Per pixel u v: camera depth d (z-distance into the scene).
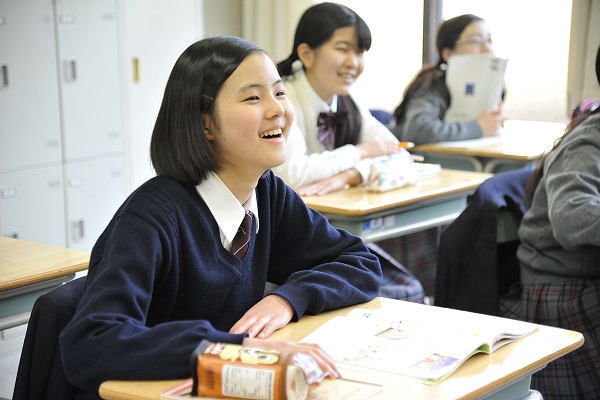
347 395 1.25
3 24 3.73
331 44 3.19
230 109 1.55
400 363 1.38
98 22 4.12
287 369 1.19
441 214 3.17
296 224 1.83
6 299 2.00
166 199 1.56
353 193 3.04
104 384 1.32
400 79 5.41
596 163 2.44
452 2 5.20
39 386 1.50
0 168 3.80
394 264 3.10
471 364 1.41
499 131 4.44
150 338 1.34
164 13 4.46
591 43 4.41
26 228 3.93
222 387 1.21
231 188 1.64
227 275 1.63
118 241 1.49
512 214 2.75
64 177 4.06
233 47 1.58
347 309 1.73
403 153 3.35
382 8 5.27
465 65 4.37
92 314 1.38
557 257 2.53
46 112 3.95
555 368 2.48
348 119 3.37
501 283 2.79
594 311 2.47
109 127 4.24
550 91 4.82
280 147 1.59
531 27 4.84
